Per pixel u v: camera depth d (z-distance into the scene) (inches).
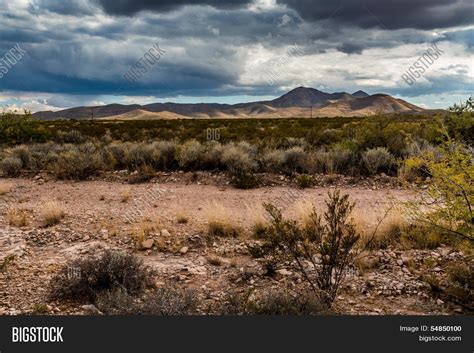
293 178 492.1
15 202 426.6
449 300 201.0
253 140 831.7
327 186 457.7
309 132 873.5
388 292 208.7
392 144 566.9
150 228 318.3
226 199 421.4
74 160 567.5
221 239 300.8
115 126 1777.8
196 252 278.7
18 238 302.4
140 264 228.5
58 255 271.9
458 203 194.2
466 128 475.2
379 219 293.1
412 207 215.9
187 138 1040.2
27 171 586.2
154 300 186.5
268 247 241.4
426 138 539.5
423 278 218.4
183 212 352.5
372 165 491.2
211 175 518.9
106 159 612.7
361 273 231.5
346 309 194.2
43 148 736.3
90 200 431.5
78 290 209.9
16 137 882.1
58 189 486.3
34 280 227.8
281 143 743.7
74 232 317.7
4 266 237.1
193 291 200.2
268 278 231.0
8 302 200.8
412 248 262.4
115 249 276.8
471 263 224.5
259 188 466.0
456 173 195.2
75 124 2014.0
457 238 205.5
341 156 520.4
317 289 209.0
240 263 256.1
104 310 191.2
